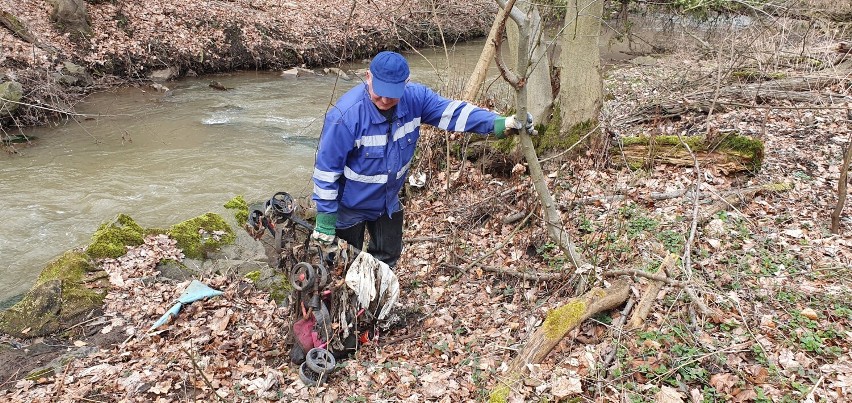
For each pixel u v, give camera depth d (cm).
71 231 675
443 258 516
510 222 566
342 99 347
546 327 372
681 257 455
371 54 1606
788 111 777
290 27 1555
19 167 848
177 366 397
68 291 482
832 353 349
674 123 802
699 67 1030
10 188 779
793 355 350
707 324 381
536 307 426
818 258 453
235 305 473
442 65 1420
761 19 962
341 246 374
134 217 709
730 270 438
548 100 676
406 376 369
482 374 362
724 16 1263
